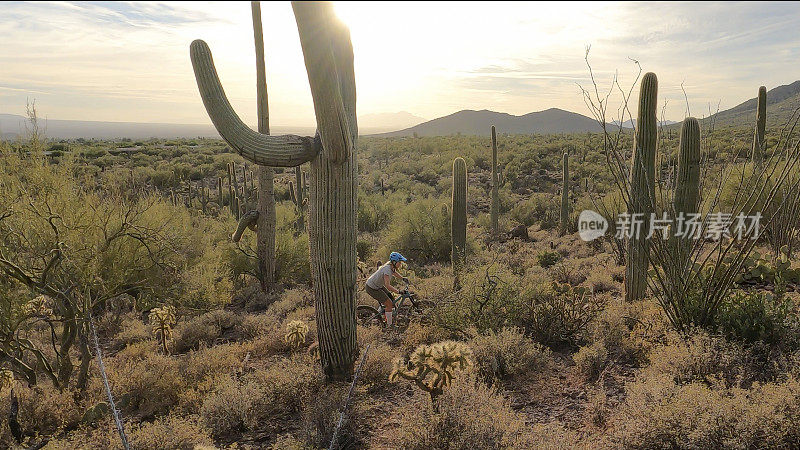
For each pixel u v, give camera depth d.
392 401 4.84
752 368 4.41
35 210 5.57
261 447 4.16
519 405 4.47
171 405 5.25
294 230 17.31
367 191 41.59
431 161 54.56
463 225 10.66
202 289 9.93
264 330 7.99
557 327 6.01
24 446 4.45
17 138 6.34
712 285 5.39
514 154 52.34
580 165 44.25
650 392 3.73
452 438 3.57
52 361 6.89
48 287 5.36
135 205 7.88
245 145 4.68
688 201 6.42
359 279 10.73
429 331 6.45
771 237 9.02
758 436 3.23
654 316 5.75
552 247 17.03
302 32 3.88
